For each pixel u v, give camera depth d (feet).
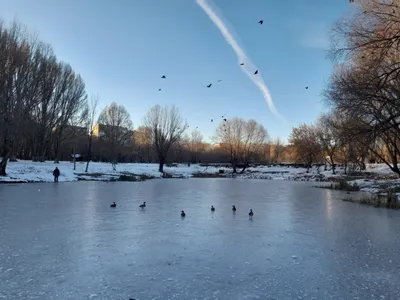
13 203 53.16
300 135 190.80
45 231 32.53
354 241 29.96
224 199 64.34
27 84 104.32
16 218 39.65
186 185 106.52
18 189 77.77
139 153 258.16
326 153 176.96
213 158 280.31
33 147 154.20
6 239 29.12
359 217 43.98
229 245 27.99
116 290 17.89
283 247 27.63
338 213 47.47
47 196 63.72
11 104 98.58
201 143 312.50
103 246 27.07
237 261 23.49
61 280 19.30
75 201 56.44
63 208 48.24
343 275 20.74
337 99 61.82
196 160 283.59
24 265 21.98
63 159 210.59
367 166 166.61
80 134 169.17
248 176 176.76
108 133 218.38
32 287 18.20
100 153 222.89
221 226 36.29
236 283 19.17
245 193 79.41
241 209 50.37
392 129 68.49
